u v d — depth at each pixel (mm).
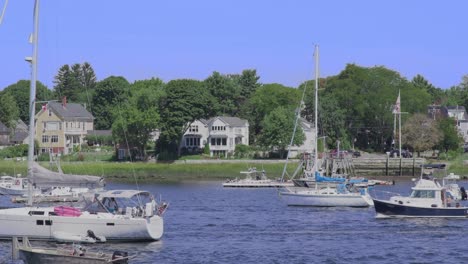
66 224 64438
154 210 68500
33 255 52625
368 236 71938
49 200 104438
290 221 84688
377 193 131000
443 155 195125
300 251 63250
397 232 74562
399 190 139875
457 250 64188
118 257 52844
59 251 53156
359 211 96750
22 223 64500
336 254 61938
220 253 61969
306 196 103688
